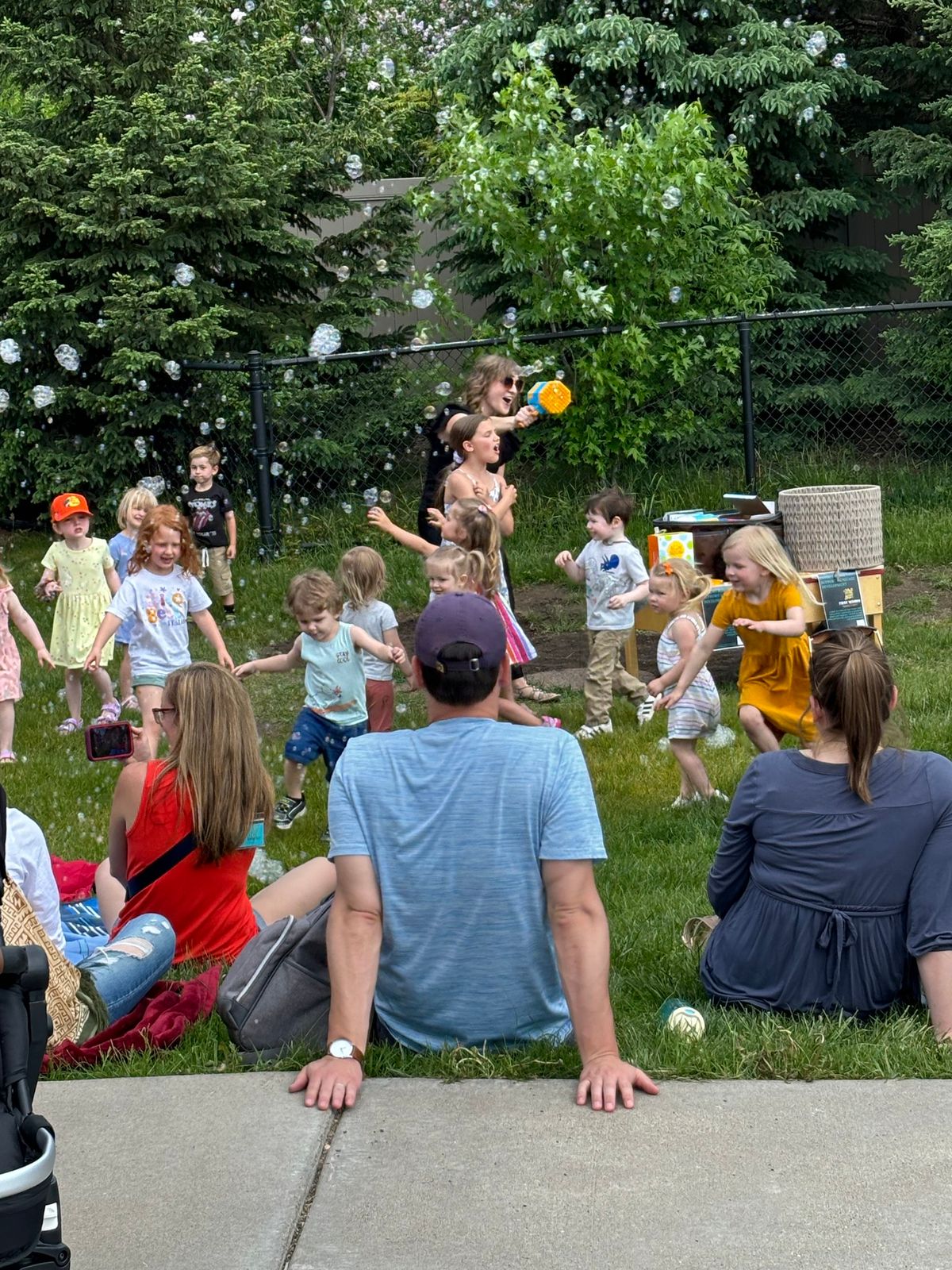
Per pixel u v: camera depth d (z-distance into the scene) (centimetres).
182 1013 361
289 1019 338
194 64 1226
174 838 405
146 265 1190
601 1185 267
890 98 1458
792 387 1355
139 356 1154
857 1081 309
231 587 1014
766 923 366
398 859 308
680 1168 271
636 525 1127
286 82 1345
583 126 1334
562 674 849
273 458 1223
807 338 1384
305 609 596
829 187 1457
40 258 1213
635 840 560
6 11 1254
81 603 786
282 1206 263
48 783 688
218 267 1269
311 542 1152
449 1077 312
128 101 1249
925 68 1426
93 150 1188
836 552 766
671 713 596
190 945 412
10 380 1210
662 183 1087
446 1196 265
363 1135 289
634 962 421
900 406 1298
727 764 651
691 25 1358
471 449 639
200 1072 329
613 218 1085
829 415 1365
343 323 1308
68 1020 346
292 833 608
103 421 1255
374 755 310
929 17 1329
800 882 360
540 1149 280
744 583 554
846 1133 284
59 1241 206
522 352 1134
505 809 304
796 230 1421
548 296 1122
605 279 1140
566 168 1091
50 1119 303
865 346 1407
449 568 546
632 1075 302
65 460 1222
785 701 562
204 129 1215
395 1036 327
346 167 1324
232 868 414
